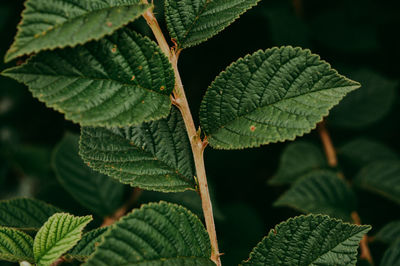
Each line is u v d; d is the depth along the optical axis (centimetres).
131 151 59
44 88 54
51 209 66
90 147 59
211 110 58
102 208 77
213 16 58
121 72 56
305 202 77
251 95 58
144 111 56
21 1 101
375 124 106
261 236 86
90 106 55
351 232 58
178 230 56
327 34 102
